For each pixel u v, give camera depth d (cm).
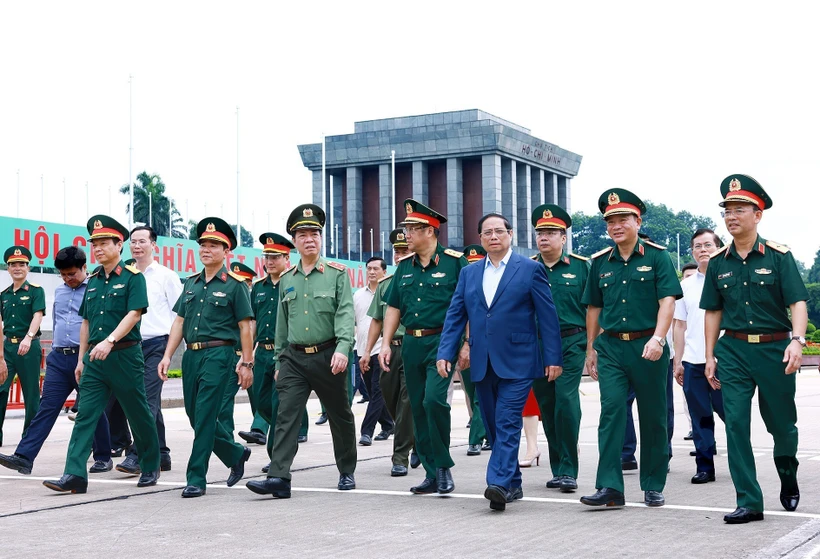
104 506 723
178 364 2873
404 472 902
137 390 816
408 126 8344
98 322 812
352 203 8425
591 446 1155
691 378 862
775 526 628
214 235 798
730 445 657
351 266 3800
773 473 888
